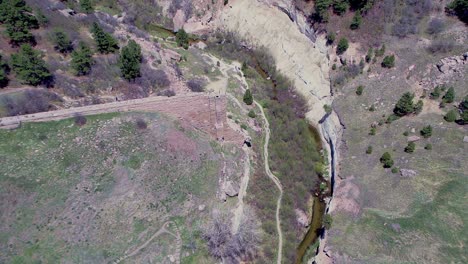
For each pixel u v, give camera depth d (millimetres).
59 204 57969
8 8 70500
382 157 72750
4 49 71062
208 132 73062
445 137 74250
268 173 75938
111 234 58562
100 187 61031
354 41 92125
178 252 60344
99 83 74188
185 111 70562
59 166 60750
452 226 62125
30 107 64438
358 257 60688
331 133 82688
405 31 90750
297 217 70688
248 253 63625
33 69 66250
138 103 68125
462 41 85750
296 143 81500
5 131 61250
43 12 81750
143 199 62500
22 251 53656
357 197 68875
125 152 64750
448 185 67312
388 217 64688
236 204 68562
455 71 82250
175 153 67562
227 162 71500
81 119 65062
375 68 88625
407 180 69188
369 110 82812
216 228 63656
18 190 57094
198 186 66812
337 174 74625
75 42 79688
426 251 59438
